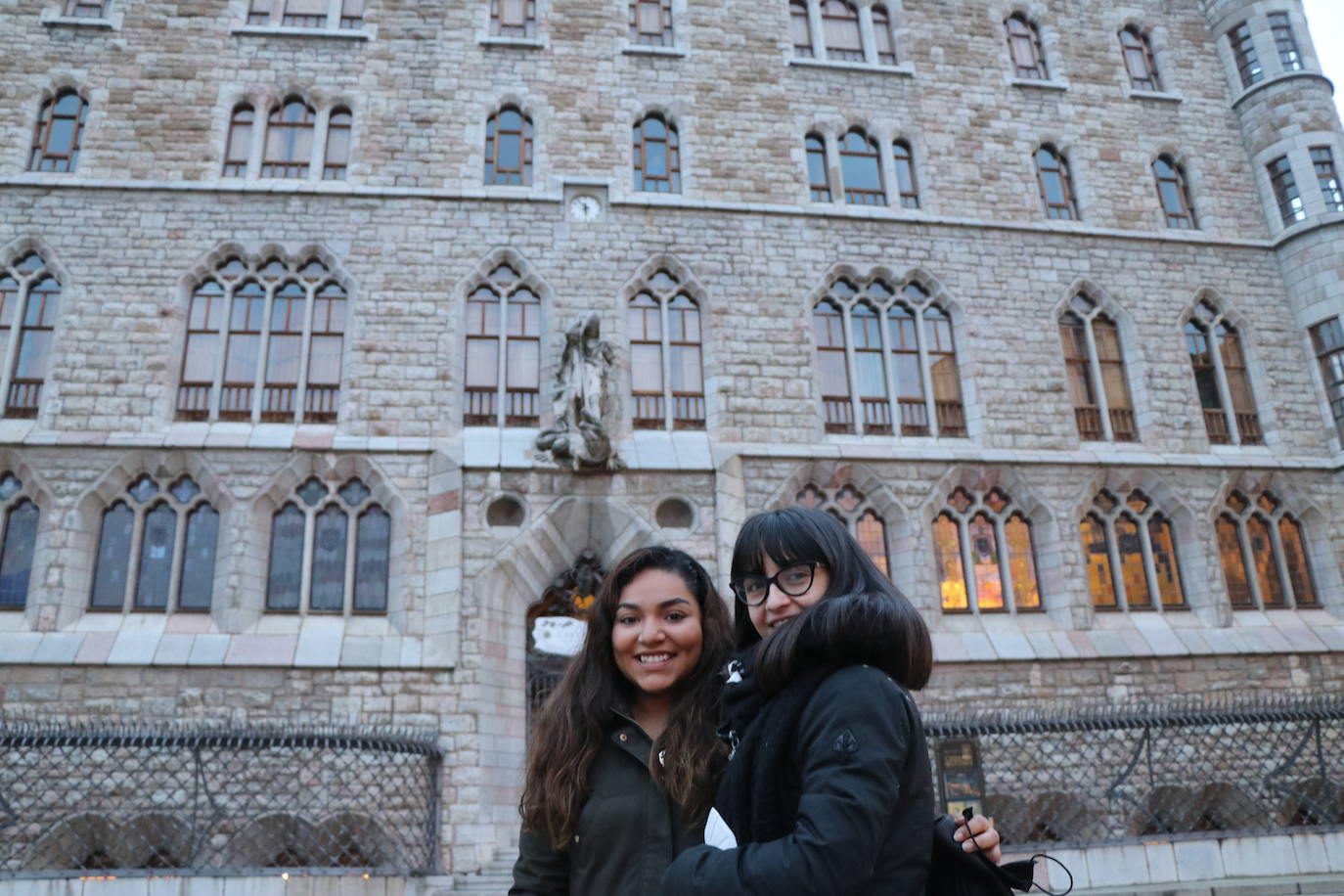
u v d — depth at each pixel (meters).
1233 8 24.44
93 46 19.88
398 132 20.14
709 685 3.30
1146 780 17.03
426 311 18.88
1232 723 14.40
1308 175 22.50
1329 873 12.55
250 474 17.39
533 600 17.61
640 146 21.23
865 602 2.62
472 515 17.33
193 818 12.43
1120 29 24.55
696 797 3.10
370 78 20.44
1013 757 15.13
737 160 21.08
